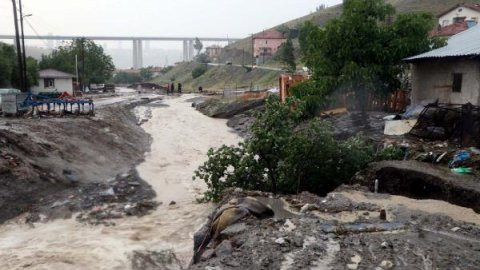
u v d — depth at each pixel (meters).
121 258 10.76
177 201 15.66
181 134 32.22
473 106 13.95
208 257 7.62
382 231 8.24
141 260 10.69
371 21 20.62
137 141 27.53
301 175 13.32
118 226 12.95
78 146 20.47
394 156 13.89
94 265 10.36
